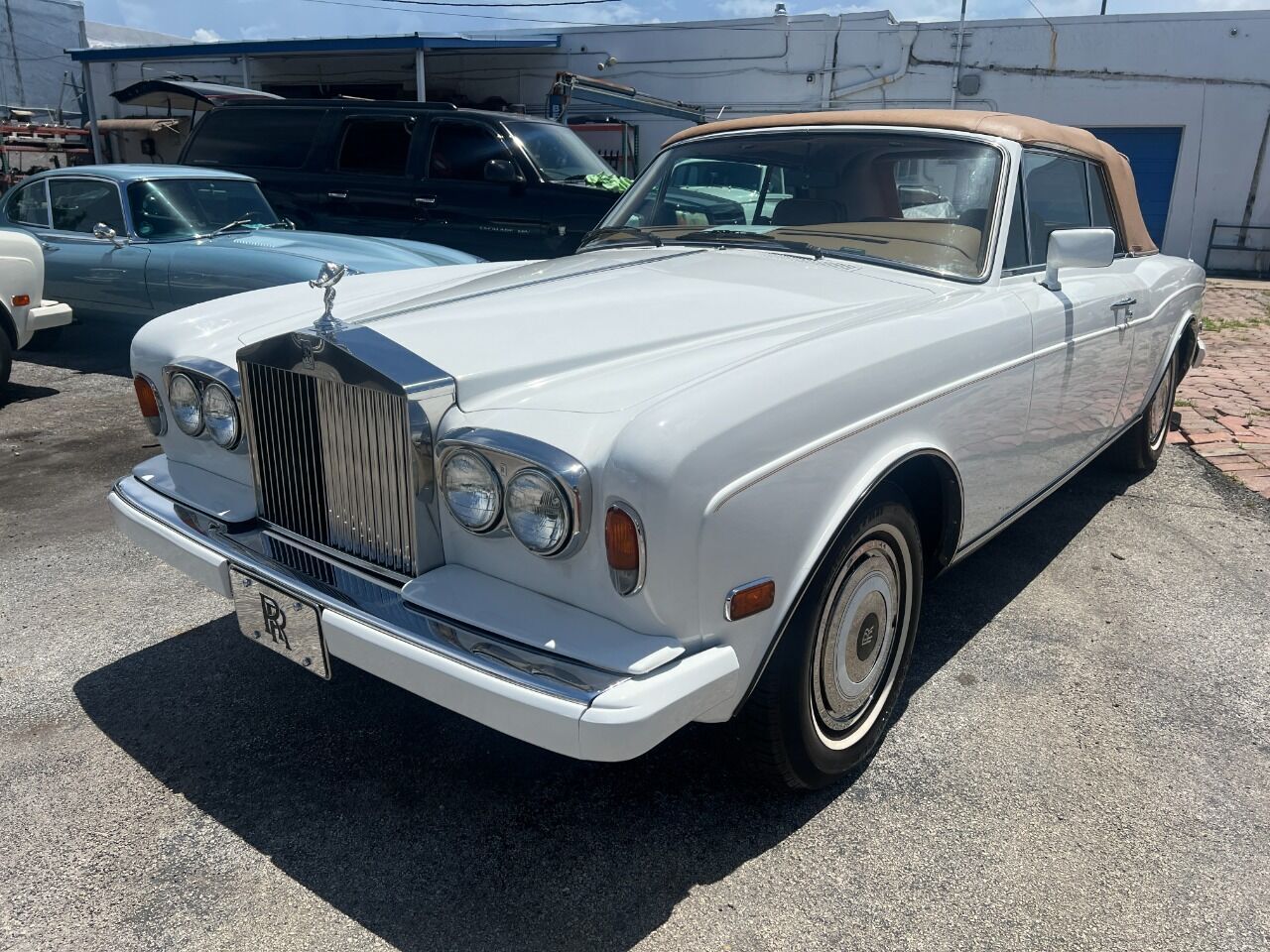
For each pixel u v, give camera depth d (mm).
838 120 3422
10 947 1942
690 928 2023
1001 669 3098
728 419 1895
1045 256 3434
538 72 18094
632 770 2555
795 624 2160
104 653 3133
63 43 24766
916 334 2498
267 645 2328
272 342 2252
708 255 3258
